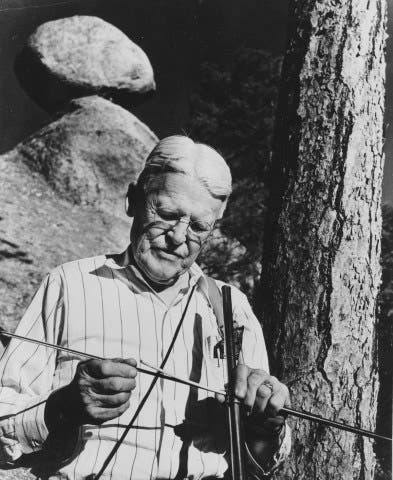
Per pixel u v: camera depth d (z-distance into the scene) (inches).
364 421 114.3
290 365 114.6
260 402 73.3
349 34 120.8
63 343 78.8
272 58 293.0
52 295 80.4
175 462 77.5
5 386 75.6
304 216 118.0
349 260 115.5
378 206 120.0
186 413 79.6
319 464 111.6
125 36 360.5
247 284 253.1
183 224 80.4
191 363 81.4
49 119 363.3
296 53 123.8
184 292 84.3
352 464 112.1
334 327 113.9
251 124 281.0
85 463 75.7
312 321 114.7
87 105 350.3
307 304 115.3
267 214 123.4
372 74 121.0
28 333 78.8
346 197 116.7
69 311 79.4
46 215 311.3
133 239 82.5
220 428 80.4
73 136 336.5
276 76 289.0
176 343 81.3
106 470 75.7
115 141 337.1
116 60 355.6
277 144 124.0
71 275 81.6
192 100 295.7
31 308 80.4
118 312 80.4
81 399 69.9
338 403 112.7
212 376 81.5
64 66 353.7
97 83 353.4
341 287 114.8
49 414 72.4
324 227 116.6
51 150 337.7
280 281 117.8
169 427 78.2
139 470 76.4
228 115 283.0
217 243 262.7
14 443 73.9
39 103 366.6
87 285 81.0
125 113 350.0
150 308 81.6
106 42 357.7
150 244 80.9
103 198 327.6
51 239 297.0
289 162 120.8
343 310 114.4
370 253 117.7
